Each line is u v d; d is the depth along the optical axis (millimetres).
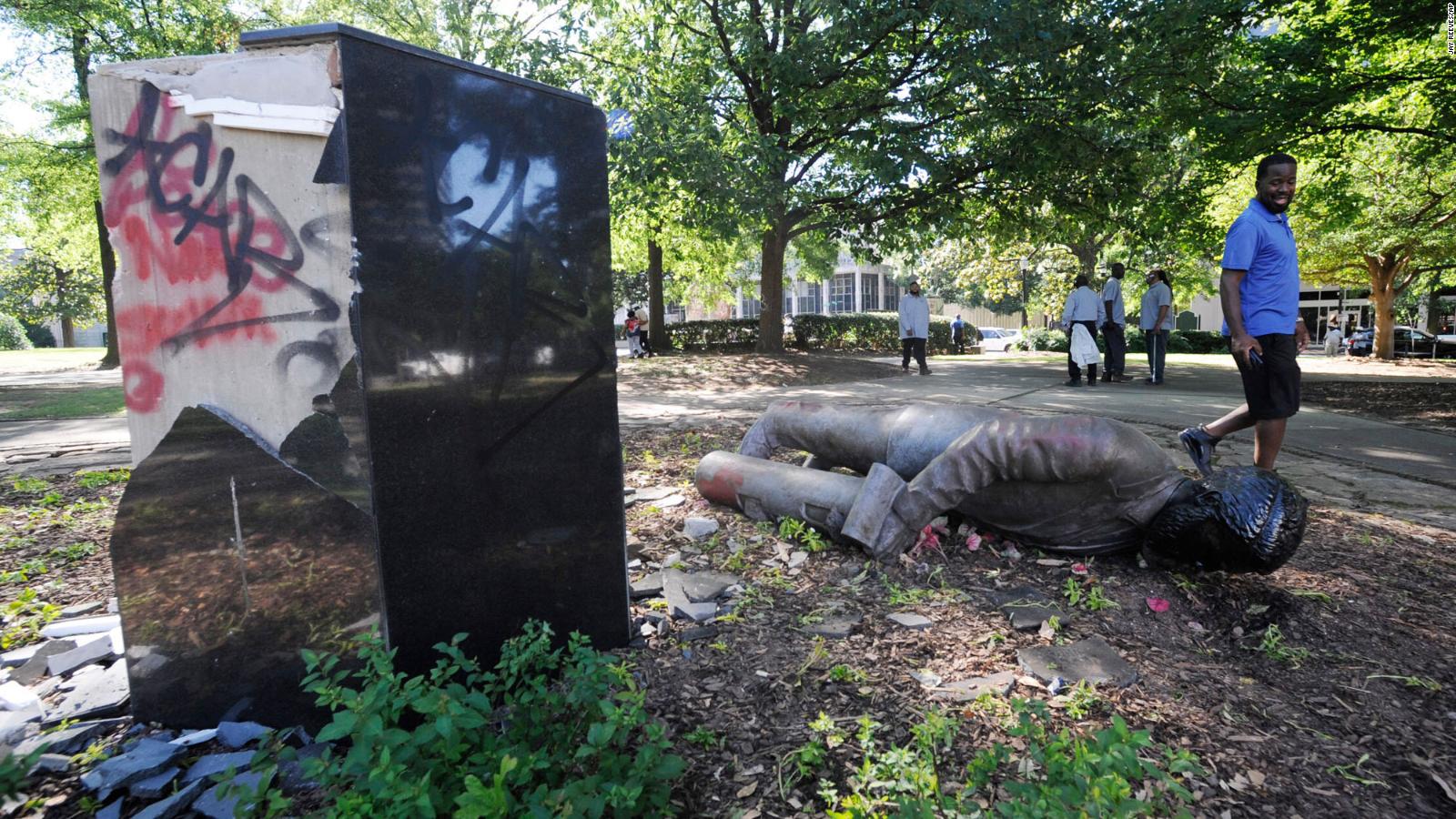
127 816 1978
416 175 2244
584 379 2740
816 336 25297
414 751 1681
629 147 11969
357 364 2125
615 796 1651
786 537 3918
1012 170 13305
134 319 2346
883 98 13742
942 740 2113
